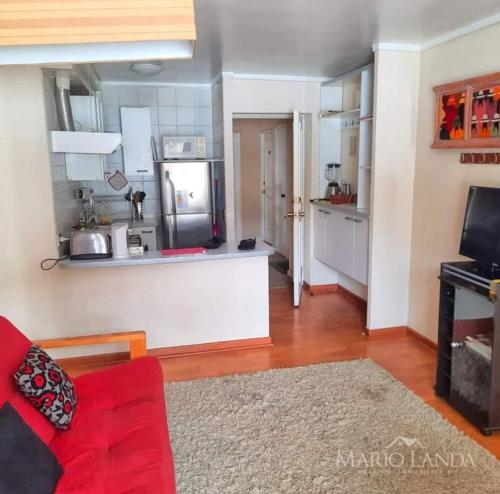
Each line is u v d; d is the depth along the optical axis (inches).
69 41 44.4
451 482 85.4
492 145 114.1
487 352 99.6
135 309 140.7
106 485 63.4
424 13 111.7
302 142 198.1
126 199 207.3
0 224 127.4
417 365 136.3
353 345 151.9
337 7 106.9
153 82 201.3
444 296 113.7
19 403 73.7
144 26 44.6
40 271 132.0
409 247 154.6
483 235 107.6
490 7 107.3
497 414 99.3
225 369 135.3
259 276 148.3
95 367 138.6
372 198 149.7
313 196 204.7
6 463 57.6
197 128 211.6
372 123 155.6
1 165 124.3
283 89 190.5
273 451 95.0
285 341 155.9
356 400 114.5
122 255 132.1
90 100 161.9
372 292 154.9
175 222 198.1
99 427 78.6
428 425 103.7
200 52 149.0
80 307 136.9
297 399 115.5
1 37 44.0
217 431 102.2
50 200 128.1
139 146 196.5
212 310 146.4
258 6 105.6
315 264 209.6
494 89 112.7
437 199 139.4
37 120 122.9
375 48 140.9
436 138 135.6
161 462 68.1
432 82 138.9
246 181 318.0
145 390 90.6
